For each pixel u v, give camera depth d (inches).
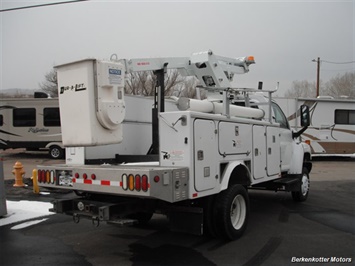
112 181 162.9
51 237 221.3
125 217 181.2
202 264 174.4
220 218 197.9
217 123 191.0
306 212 287.7
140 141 224.4
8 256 187.8
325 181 472.1
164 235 223.0
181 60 244.5
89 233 229.3
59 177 186.1
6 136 693.3
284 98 690.2
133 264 175.3
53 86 1381.6
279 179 294.7
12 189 378.6
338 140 716.0
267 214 280.2
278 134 270.4
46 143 684.1
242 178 221.0
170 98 242.4
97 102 165.0
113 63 169.8
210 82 255.4
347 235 222.5
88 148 195.5
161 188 155.6
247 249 195.2
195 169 172.6
